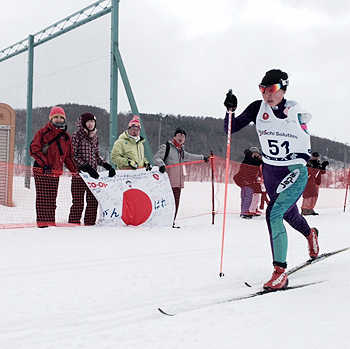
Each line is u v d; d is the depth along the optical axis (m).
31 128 9.04
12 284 2.81
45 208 5.03
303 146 2.88
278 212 2.84
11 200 6.31
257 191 7.43
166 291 2.72
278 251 2.80
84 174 5.20
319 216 7.97
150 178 5.62
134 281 2.94
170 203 5.70
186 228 5.65
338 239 5.11
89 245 4.17
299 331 2.04
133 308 2.38
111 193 5.34
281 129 2.88
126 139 5.62
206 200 8.82
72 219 5.27
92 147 5.42
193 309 2.38
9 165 6.33
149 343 1.89
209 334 1.99
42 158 4.88
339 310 2.35
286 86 2.84
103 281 2.93
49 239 4.36
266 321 2.17
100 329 2.06
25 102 9.23
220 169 8.05
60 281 2.91
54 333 2.00
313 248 3.27
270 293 2.66
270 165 2.97
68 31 7.82
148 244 4.37
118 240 4.50
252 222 6.65
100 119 6.86
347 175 9.16
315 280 3.01
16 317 2.20
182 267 3.41
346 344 1.89
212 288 2.82
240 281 3.01
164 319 2.18
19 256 3.61
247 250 4.25
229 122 3.09
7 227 4.85
